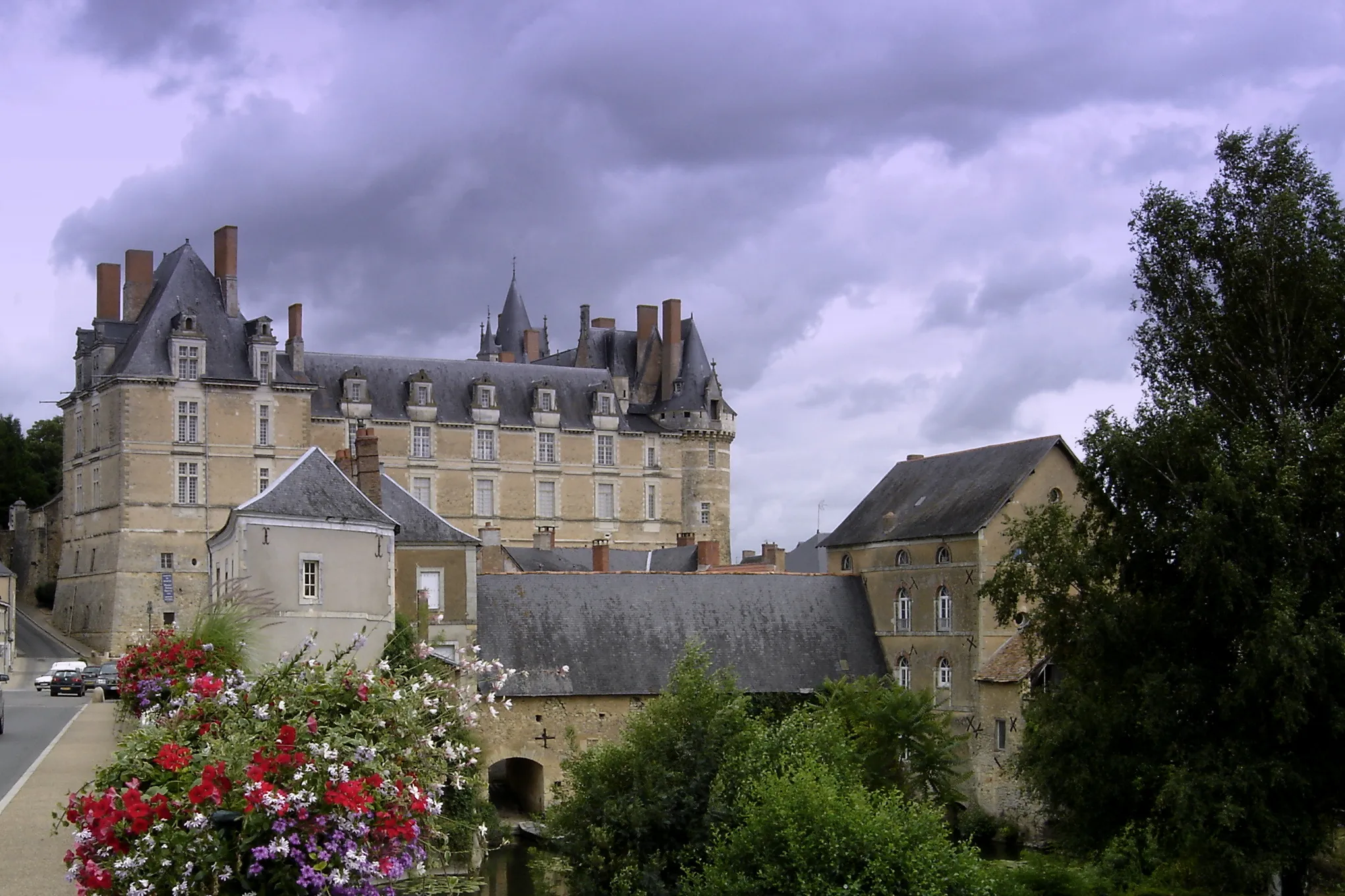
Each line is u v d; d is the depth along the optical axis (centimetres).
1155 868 4325
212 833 1430
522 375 11869
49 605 11019
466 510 11331
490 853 4319
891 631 6219
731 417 12650
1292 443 3662
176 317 9681
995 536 5791
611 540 11912
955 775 5131
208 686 1691
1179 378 4194
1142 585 3925
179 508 9550
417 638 4869
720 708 3644
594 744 4612
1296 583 3509
